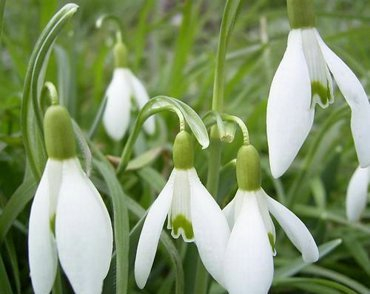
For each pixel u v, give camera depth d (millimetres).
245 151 181
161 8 550
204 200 178
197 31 458
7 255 244
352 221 234
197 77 400
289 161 173
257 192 181
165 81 384
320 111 377
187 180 180
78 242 168
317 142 271
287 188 329
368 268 274
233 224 182
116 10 595
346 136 361
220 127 181
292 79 176
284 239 291
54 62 308
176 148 181
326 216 281
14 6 506
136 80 272
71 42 343
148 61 478
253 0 578
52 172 175
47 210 173
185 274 219
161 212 178
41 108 195
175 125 352
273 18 476
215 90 199
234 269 170
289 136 173
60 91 284
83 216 169
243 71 338
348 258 295
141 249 178
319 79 181
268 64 363
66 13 183
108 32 473
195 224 176
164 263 252
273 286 244
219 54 196
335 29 483
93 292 168
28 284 251
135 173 259
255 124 337
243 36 444
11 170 262
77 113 326
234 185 242
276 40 353
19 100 293
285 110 174
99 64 349
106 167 221
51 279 173
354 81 179
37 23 497
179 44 346
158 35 466
